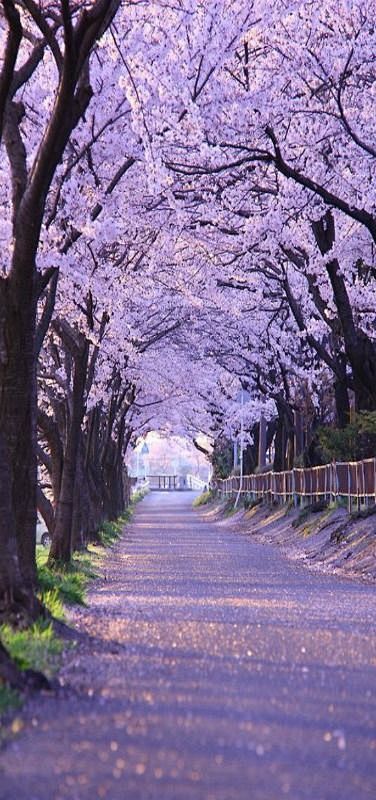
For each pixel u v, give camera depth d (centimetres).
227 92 3262
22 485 2395
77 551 4444
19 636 1603
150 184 2848
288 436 7625
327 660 1575
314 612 2300
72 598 2420
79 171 3119
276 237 4234
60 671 1420
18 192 2014
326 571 3691
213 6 3025
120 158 3084
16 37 1546
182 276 4647
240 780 845
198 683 1336
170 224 3881
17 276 2016
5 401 2094
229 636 1855
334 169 3744
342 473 5194
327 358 5147
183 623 2062
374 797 806
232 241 4212
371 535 3988
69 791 807
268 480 8206
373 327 4978
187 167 3541
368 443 5212
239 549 5153
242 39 3294
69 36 1705
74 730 1034
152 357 6612
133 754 933
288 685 1336
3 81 1573
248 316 6394
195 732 1029
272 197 4244
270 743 989
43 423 4006
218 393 9388
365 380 4512
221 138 3472
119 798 786
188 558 4450
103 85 2842
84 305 3872
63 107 1777
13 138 2008
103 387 5725
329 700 1236
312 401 7012
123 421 8294
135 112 2695
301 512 6031
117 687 1301
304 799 788
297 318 5156
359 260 5006
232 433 10844
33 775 858
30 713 1122
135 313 5178
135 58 2867
